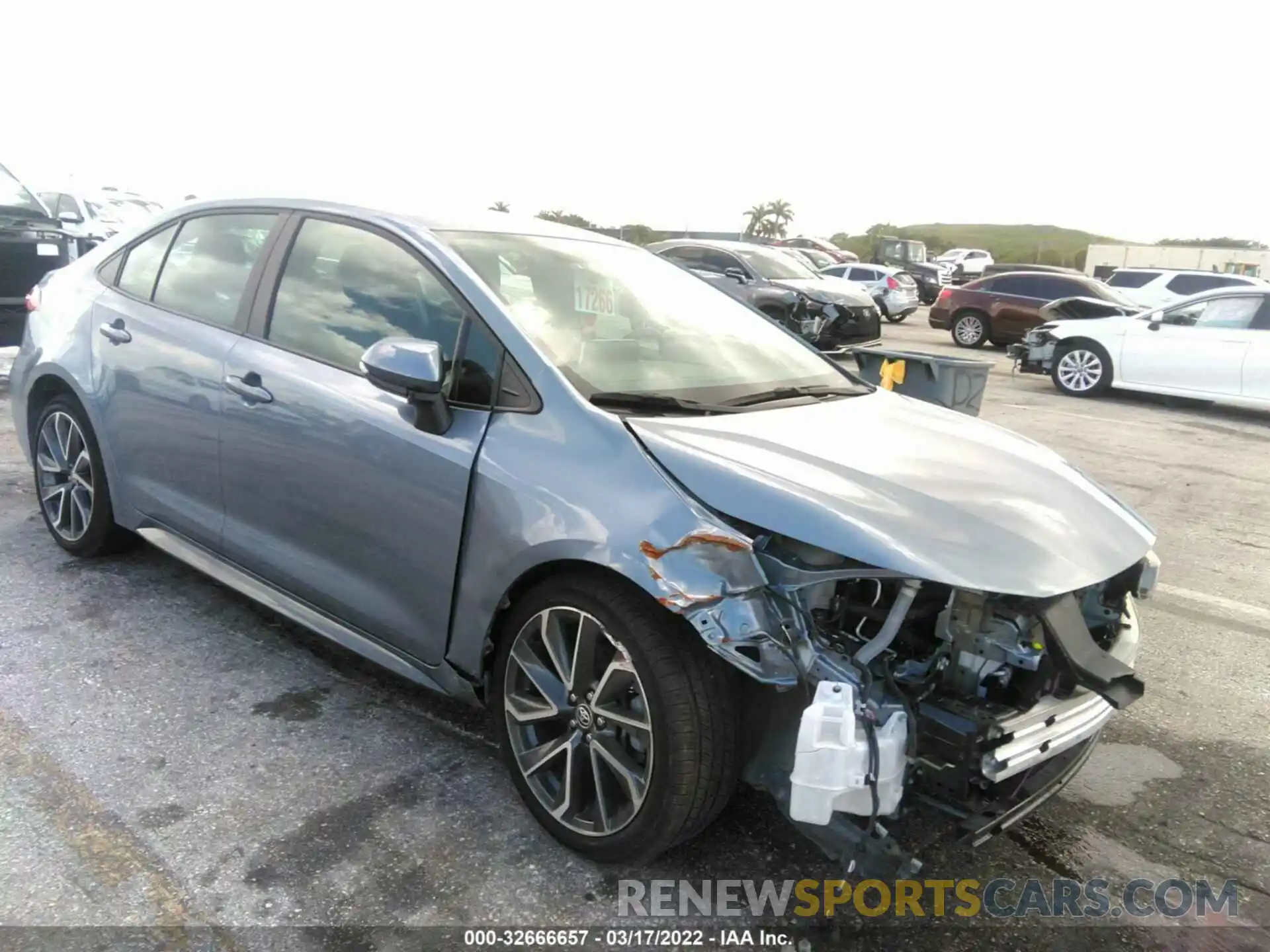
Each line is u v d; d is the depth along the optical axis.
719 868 2.63
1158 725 3.64
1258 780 3.29
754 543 2.32
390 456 2.87
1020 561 2.33
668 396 2.88
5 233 7.98
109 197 20.27
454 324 2.92
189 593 4.16
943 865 2.75
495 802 2.85
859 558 2.22
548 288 3.13
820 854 2.71
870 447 2.79
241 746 3.05
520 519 2.56
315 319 3.28
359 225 3.32
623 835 2.46
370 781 2.91
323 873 2.49
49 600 4.00
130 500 3.98
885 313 24.38
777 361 3.50
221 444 3.44
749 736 2.38
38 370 4.30
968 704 2.26
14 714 3.14
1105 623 2.74
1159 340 11.83
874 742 2.13
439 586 2.80
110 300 4.07
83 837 2.57
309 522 3.18
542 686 2.62
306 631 3.88
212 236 3.80
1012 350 13.41
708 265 14.97
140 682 3.40
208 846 2.57
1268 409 12.10
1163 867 2.80
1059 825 2.98
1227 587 5.25
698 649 2.35
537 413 2.68
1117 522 2.77
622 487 2.44
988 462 2.86
